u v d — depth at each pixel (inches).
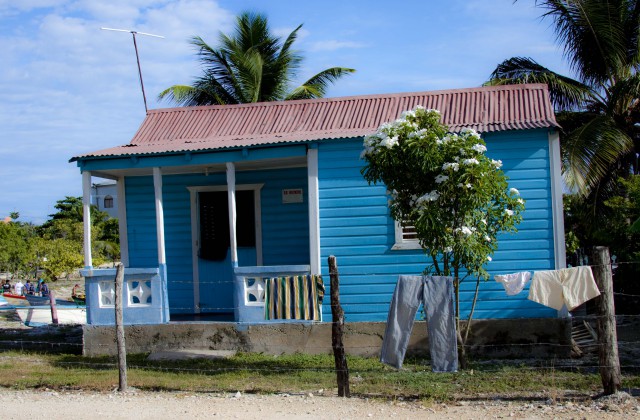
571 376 394.9
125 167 523.2
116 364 476.4
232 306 584.7
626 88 704.4
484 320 478.3
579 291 344.8
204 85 1115.9
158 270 524.4
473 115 532.1
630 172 761.0
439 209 384.2
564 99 788.6
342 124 562.9
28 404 364.5
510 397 347.6
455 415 315.3
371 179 410.0
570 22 781.3
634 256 582.6
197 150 505.7
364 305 498.3
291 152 501.4
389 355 367.2
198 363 472.7
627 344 510.3
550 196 477.4
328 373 427.5
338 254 500.7
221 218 592.4
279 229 581.0
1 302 1056.2
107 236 1806.1
